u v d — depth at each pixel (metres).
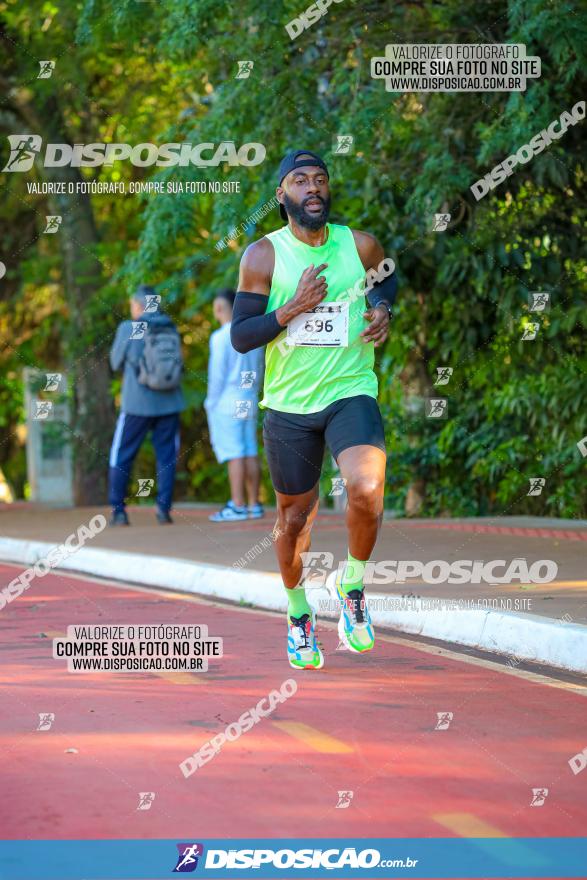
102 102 30.91
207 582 15.66
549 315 20.62
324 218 10.07
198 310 31.64
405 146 20.56
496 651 11.30
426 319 22.62
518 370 21.91
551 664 10.66
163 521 22.38
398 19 19.53
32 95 29.47
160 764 7.80
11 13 28.39
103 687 9.99
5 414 39.91
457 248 20.55
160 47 20.23
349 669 10.58
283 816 6.86
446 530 18.34
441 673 10.36
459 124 19.41
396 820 6.80
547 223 20.41
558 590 12.94
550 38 16.56
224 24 19.88
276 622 13.23
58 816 6.85
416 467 23.78
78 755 8.02
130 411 22.17
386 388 24.23
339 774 7.59
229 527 20.95
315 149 20.05
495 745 8.18
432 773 7.61
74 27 26.77
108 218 33.78
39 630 12.66
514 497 22.70
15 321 37.22
